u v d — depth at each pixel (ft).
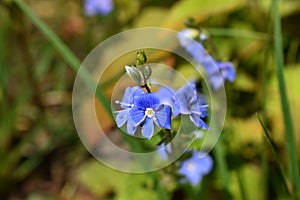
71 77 1.33
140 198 1.06
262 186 1.06
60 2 1.40
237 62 1.14
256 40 1.15
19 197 1.22
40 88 1.29
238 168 1.04
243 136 1.10
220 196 1.06
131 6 1.26
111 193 1.14
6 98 1.23
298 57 1.16
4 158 1.20
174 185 1.01
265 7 1.14
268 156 1.07
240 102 1.12
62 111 1.29
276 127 1.09
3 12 1.30
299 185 0.92
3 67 1.25
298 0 1.16
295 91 1.11
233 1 1.15
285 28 1.17
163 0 1.24
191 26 0.99
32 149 1.26
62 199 1.19
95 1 1.26
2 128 1.21
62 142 1.26
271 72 1.13
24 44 1.20
